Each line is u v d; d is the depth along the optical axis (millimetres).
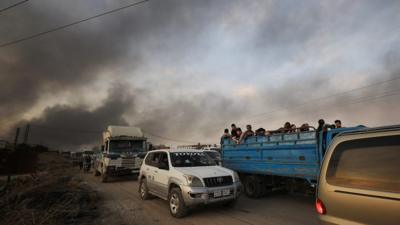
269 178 9242
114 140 15969
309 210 7273
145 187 9195
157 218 6727
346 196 2814
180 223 6242
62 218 6453
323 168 3230
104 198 9703
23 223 5758
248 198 9281
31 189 8484
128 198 9680
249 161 9883
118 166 15195
